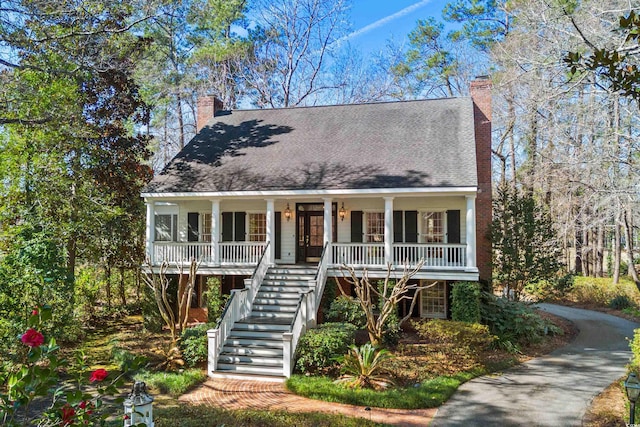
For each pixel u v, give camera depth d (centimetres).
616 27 1276
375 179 1730
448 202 1878
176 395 1171
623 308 2433
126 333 1838
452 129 1958
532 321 1773
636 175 1753
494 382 1268
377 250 1873
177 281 1934
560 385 1234
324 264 1734
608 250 3784
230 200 2114
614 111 1833
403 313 1919
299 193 1759
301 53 3694
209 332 1345
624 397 1021
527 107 2295
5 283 1274
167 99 3325
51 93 1805
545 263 1909
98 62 1997
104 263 2192
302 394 1177
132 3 2077
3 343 1202
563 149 2447
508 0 2938
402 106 2205
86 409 440
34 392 418
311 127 2192
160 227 2220
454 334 1341
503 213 2011
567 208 2497
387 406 1080
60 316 1441
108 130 2159
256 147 2109
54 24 1819
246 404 1108
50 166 1828
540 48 2100
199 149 2184
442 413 1040
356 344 1534
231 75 3688
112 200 2162
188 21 2881
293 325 1348
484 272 1988
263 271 1767
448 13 3653
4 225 1708
